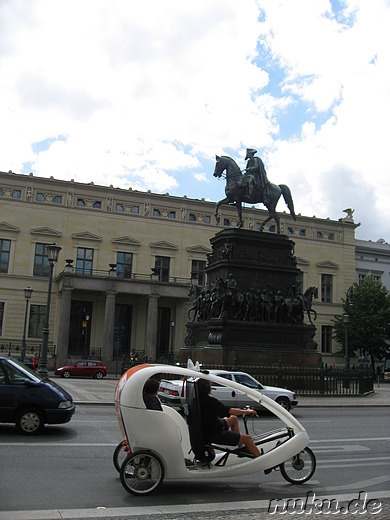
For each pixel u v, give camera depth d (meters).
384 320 67.00
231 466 8.71
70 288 56.91
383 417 21.55
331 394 29.75
